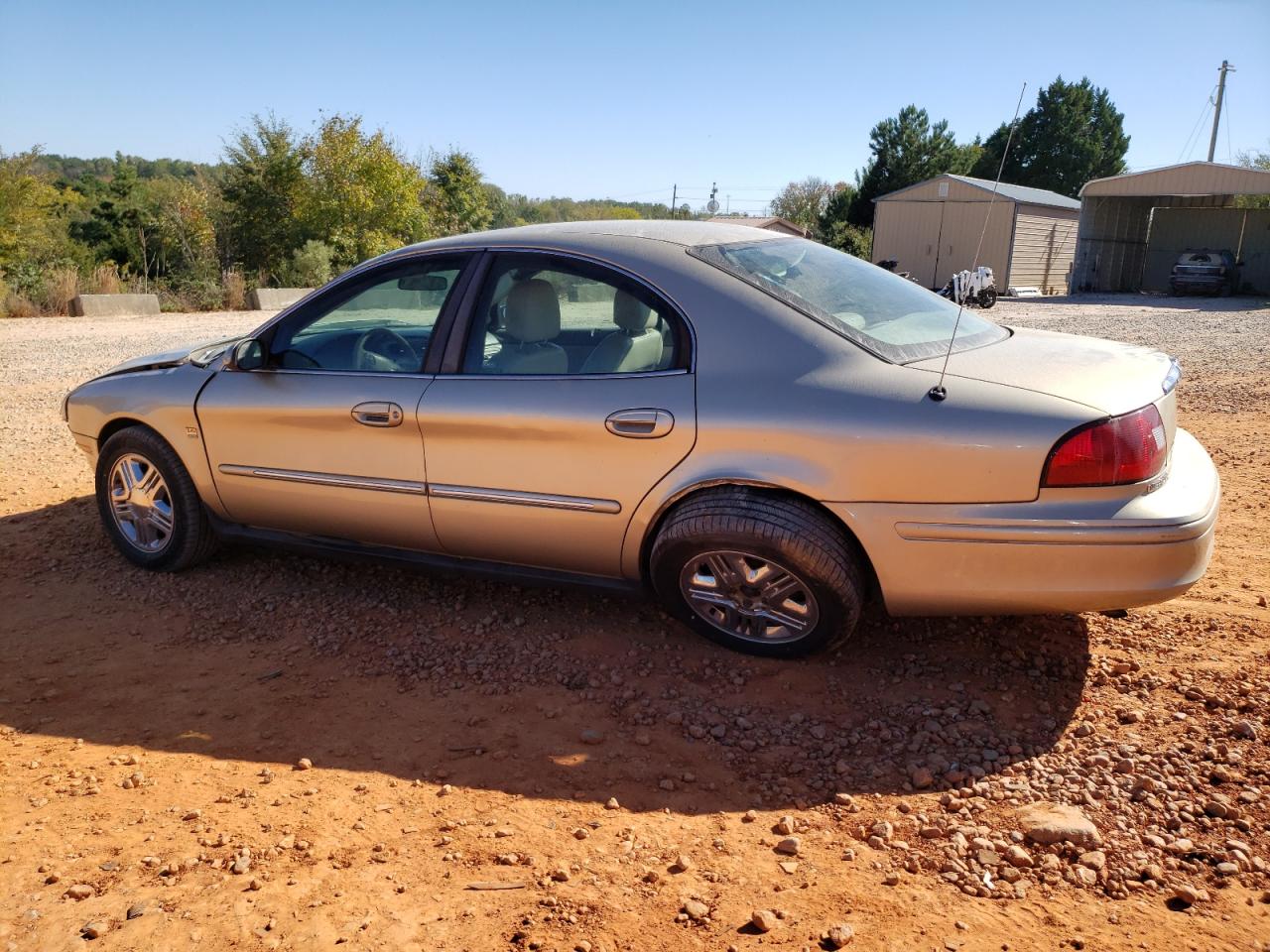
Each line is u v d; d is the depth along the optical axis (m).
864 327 3.39
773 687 3.42
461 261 3.90
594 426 3.44
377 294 4.05
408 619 4.11
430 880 2.46
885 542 3.12
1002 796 2.76
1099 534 2.91
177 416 4.40
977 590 3.08
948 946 2.18
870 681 3.44
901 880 2.43
